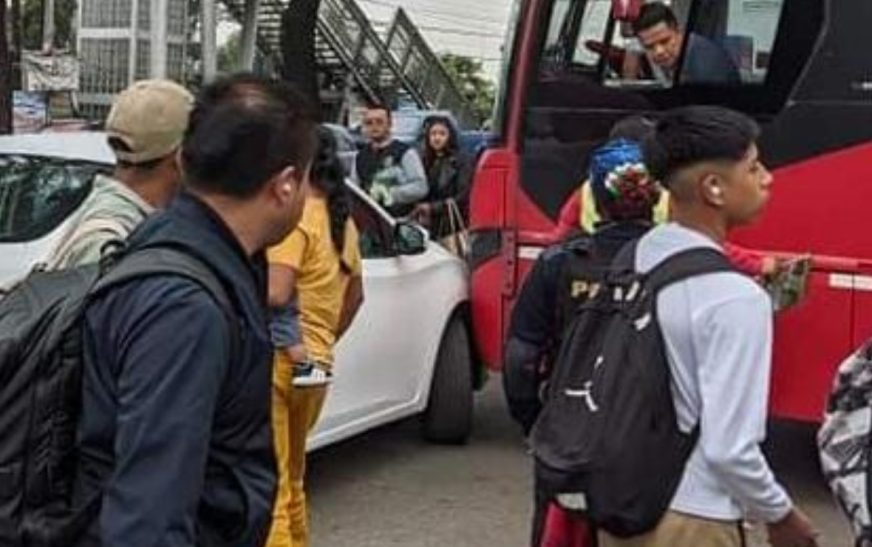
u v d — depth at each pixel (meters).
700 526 2.98
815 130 6.40
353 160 11.11
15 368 2.33
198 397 2.22
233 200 2.36
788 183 6.45
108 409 2.28
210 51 21.69
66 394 2.30
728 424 2.91
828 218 6.39
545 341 4.37
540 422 3.22
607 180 4.11
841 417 2.84
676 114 3.11
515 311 4.45
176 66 25.84
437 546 6.04
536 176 7.10
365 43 30.67
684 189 3.08
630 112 6.84
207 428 2.23
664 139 3.08
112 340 2.27
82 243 2.98
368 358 6.73
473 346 7.66
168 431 2.19
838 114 6.36
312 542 6.05
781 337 6.45
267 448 2.40
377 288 6.81
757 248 6.48
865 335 6.33
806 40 6.43
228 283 2.31
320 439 6.35
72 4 28.73
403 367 7.12
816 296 6.40
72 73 23.69
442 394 7.54
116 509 2.19
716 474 2.96
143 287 2.26
